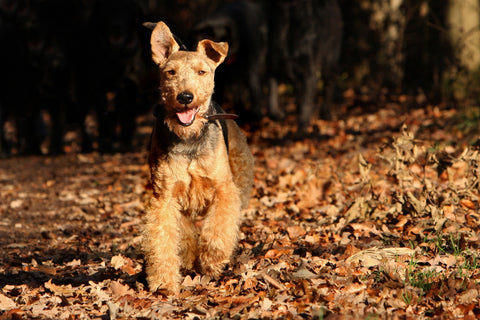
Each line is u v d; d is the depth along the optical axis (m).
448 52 14.48
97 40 12.91
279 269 5.48
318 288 4.87
